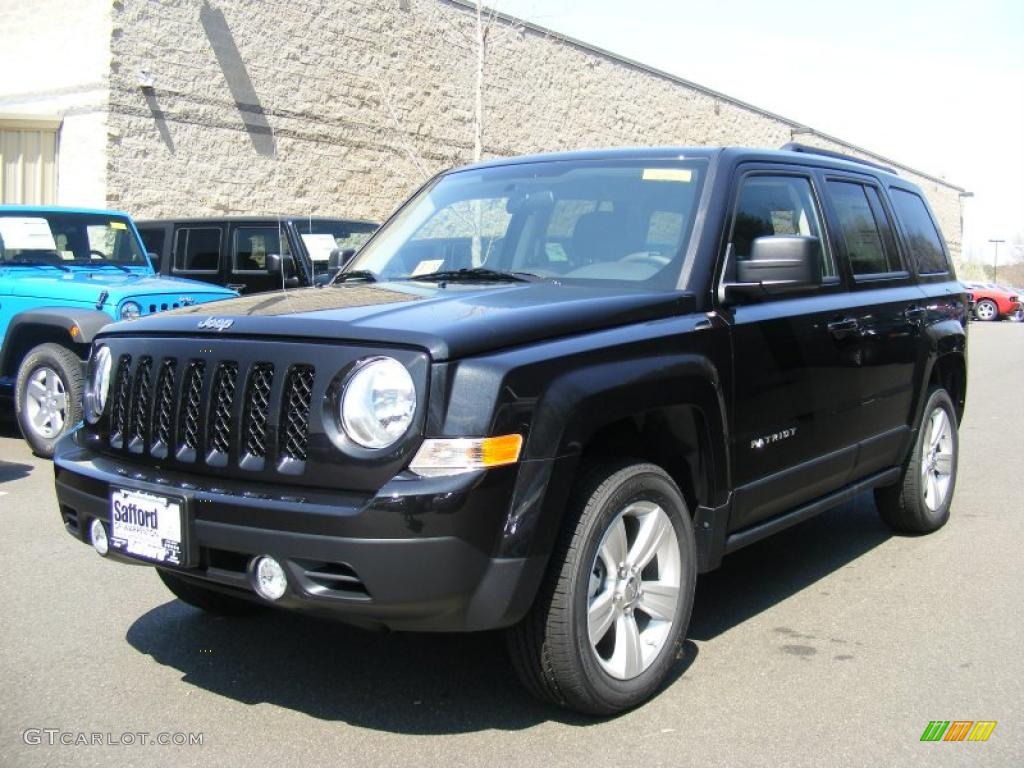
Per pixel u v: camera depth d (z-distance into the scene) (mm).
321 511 3039
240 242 11094
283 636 4383
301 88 17578
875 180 5773
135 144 15031
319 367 3182
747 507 4156
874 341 5055
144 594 4902
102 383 3844
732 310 4094
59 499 3828
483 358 3137
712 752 3342
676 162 4477
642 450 3932
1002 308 35562
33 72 15484
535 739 3428
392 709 3660
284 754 3316
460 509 3004
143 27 15000
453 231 4871
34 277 8594
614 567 3531
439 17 20312
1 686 3834
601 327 3543
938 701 3752
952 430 6234
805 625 4582
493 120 21672
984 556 5688
